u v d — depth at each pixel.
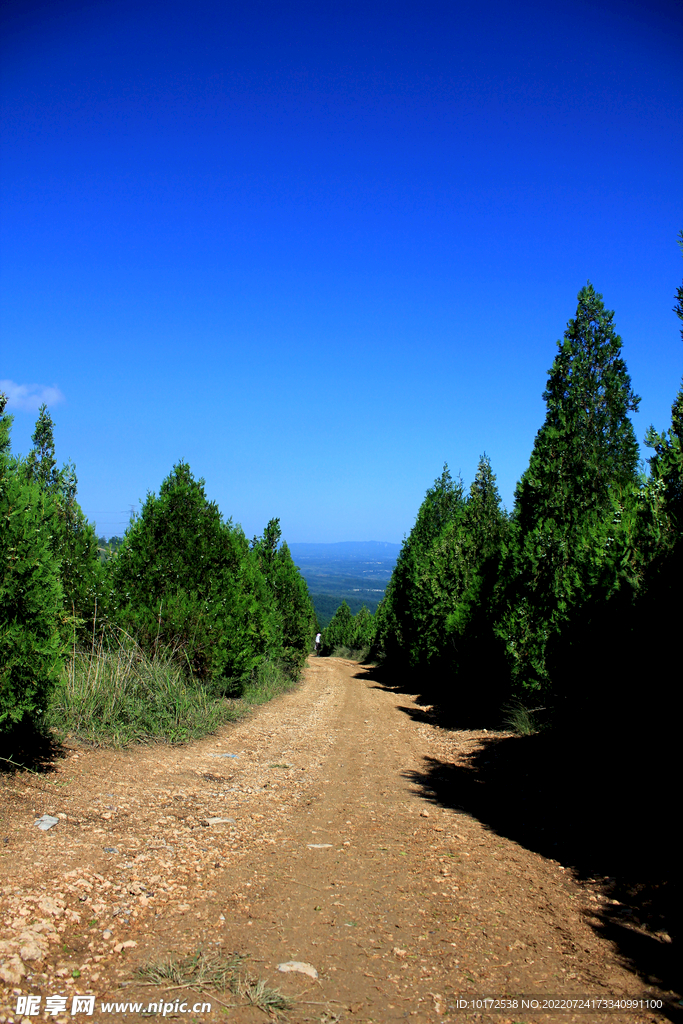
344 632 53.84
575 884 4.35
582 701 6.27
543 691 9.45
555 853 5.03
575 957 3.28
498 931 3.58
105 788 5.71
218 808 5.71
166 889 3.81
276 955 3.12
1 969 2.65
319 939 3.35
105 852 4.25
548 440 10.35
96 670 8.41
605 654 5.85
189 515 11.60
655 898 4.02
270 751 8.71
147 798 5.66
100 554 11.51
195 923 3.41
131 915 3.41
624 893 4.16
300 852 4.80
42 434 11.57
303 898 3.91
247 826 5.30
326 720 12.38
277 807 6.02
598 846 5.03
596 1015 2.71
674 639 5.12
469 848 5.11
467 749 9.66
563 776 7.04
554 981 3.02
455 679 14.15
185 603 11.01
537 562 9.73
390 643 25.48
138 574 11.22
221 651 11.45
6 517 5.26
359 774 7.83
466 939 3.46
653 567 5.50
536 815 6.05
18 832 4.33
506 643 10.28
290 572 21.30
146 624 10.78
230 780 6.85
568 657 6.61
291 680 20.17
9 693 5.23
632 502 6.53
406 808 6.34
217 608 11.37
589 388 10.29
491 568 12.77
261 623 14.93
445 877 4.44
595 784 6.35
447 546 16.80
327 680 23.23
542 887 4.29
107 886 3.72
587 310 10.56
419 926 3.61
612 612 5.79
